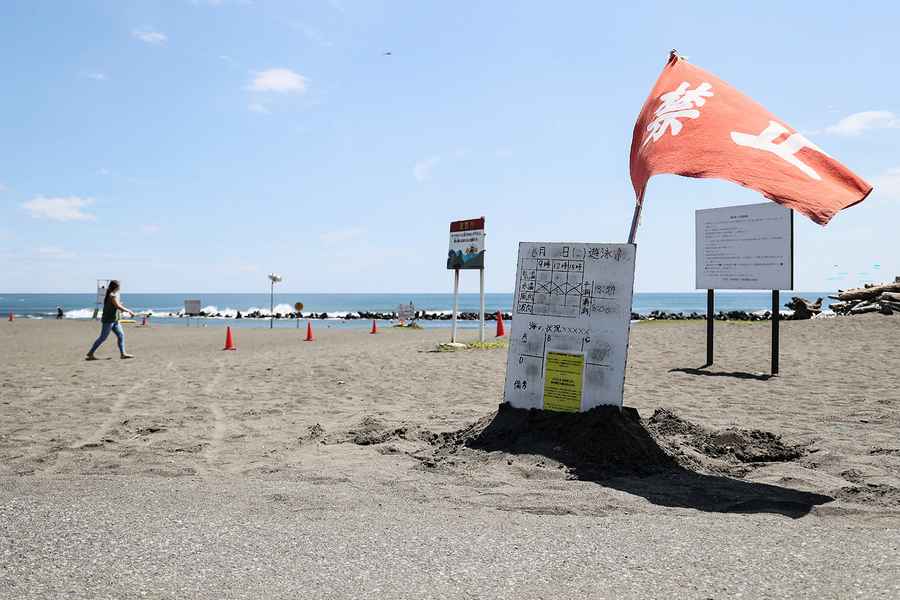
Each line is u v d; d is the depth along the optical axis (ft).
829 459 16.14
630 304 17.40
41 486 14.19
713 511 12.23
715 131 16.44
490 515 11.89
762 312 82.99
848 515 11.96
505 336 74.23
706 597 8.06
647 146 17.52
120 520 11.25
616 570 8.97
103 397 28.12
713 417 22.13
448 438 19.10
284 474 15.47
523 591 8.25
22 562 9.17
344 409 25.16
